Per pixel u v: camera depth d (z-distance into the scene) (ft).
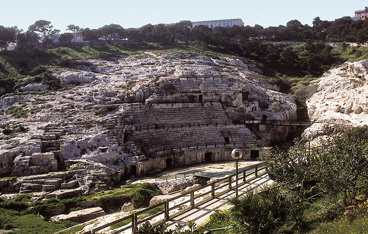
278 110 295.69
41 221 130.41
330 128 110.52
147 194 163.63
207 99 286.87
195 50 441.68
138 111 244.22
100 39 509.76
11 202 142.72
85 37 465.88
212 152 241.76
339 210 75.05
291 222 76.54
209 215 84.02
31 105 239.50
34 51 367.86
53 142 195.31
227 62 393.50
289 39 538.88
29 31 441.27
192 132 250.78
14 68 317.83
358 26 449.06
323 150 95.20
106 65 344.69
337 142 87.45
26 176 171.53
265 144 270.67
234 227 70.03
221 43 471.62
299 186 83.35
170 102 269.44
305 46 445.78
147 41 490.90
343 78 314.96
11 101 250.16
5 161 179.63
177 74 305.32
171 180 180.04
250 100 299.79
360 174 77.92
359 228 62.49
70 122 216.33
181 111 265.34
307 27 536.01
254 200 68.13
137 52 414.62
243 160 243.40
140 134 225.97
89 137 202.49
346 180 74.64
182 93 279.69
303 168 83.15
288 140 288.10
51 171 180.04
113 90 270.26
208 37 475.31
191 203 89.66
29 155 183.83
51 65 332.19
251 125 278.46
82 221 136.87
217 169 206.69
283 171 83.20
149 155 212.43
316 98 317.22
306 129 261.03
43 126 207.31
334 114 264.52
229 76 312.50
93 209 144.87
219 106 284.82
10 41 413.39
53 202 147.54
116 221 68.95
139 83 284.20
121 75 313.53
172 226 77.66
